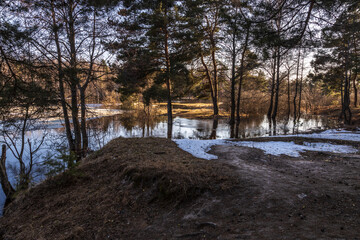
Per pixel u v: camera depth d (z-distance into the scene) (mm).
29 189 6309
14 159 11898
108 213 4434
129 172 5590
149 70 21062
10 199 7605
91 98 13414
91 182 5996
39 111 8297
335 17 6484
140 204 4555
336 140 10781
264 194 4078
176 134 19234
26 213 5309
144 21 18375
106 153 7812
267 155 7766
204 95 39406
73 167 6270
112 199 4879
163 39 20828
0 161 7859
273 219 3305
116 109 41938
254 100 36750
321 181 4777
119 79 13148
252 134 18344
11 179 9164
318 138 11430
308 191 4102
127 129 22078
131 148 7859
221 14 10656
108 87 13820
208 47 25375
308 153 8188
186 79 23578
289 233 2865
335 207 3463
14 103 6984
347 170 5707
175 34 20156
